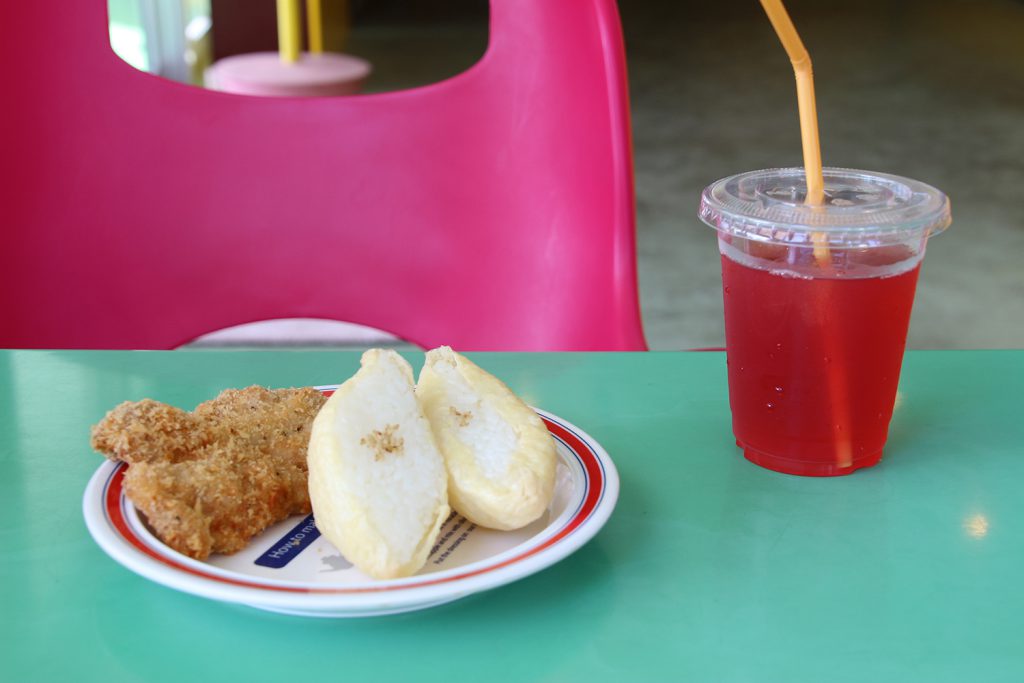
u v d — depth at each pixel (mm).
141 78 1217
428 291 1277
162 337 1259
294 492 659
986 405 855
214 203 1245
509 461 626
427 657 545
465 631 565
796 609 586
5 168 1195
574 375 910
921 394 875
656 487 721
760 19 7723
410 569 571
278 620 575
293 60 3455
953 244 3682
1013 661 545
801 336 702
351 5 7211
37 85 1192
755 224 691
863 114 5320
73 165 1213
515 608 584
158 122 1226
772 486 724
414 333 1286
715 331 3076
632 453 770
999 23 7398
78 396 857
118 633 562
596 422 820
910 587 608
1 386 872
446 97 1251
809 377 708
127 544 574
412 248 1270
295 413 737
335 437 594
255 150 1244
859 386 711
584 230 1228
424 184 1260
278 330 2531
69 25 1191
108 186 1224
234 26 4656
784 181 779
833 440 722
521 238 1256
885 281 695
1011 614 584
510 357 949
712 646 554
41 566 621
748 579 614
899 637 563
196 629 566
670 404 855
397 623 571
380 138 1253
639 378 906
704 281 3420
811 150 703
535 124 1234
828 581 613
